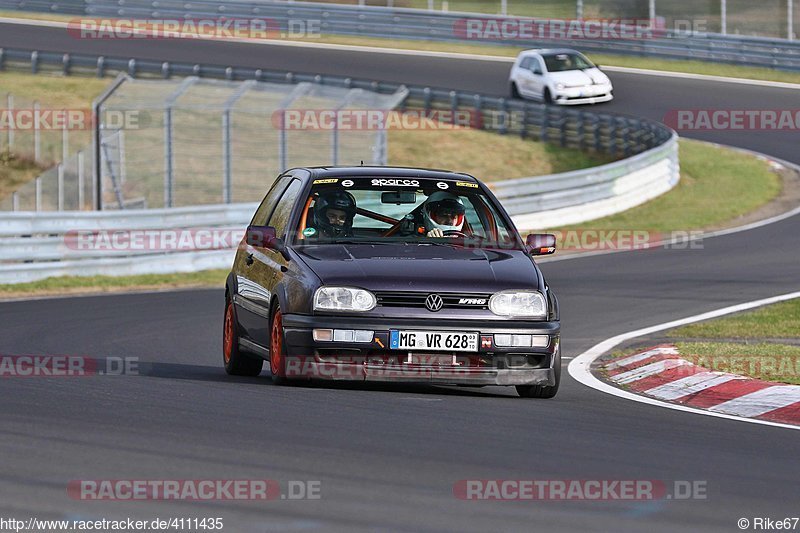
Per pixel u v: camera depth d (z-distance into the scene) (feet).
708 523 53.01
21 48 445.78
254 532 49.11
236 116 344.69
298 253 89.56
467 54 442.50
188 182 313.12
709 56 411.34
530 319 85.35
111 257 196.24
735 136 340.59
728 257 199.31
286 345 84.64
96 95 394.32
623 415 82.07
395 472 60.03
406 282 84.58
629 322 141.08
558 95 355.15
